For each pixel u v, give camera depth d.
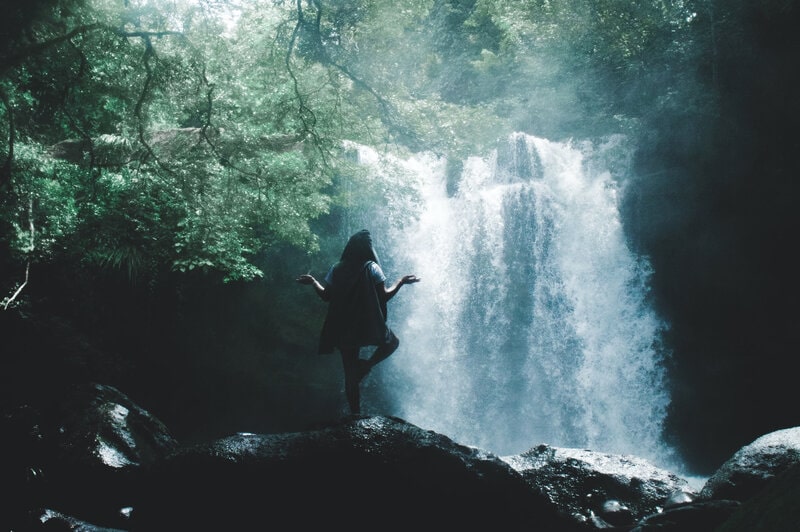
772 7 19.27
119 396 7.34
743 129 19.64
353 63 11.18
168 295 19.42
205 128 10.66
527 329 21.34
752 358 19.70
